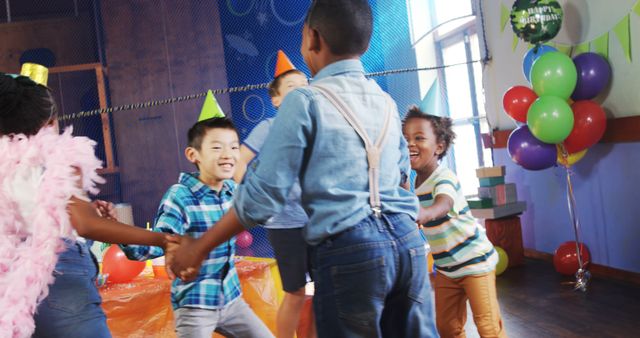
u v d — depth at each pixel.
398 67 5.34
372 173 1.35
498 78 4.90
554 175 4.37
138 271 2.59
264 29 5.43
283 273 2.39
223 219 1.40
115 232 1.53
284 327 2.41
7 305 1.40
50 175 1.48
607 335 2.74
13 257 1.46
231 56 5.38
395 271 1.35
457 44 5.44
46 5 5.34
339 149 1.32
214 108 2.56
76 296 1.50
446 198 1.99
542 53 3.72
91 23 5.36
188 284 1.97
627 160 3.67
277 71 2.78
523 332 2.88
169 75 5.11
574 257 3.91
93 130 5.16
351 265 1.30
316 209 1.33
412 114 2.18
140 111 5.07
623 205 3.74
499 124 4.99
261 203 1.30
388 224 1.35
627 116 3.61
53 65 5.30
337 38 1.39
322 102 1.33
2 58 5.25
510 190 4.40
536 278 3.93
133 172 5.04
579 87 3.60
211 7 5.21
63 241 1.49
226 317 2.05
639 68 3.50
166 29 5.14
